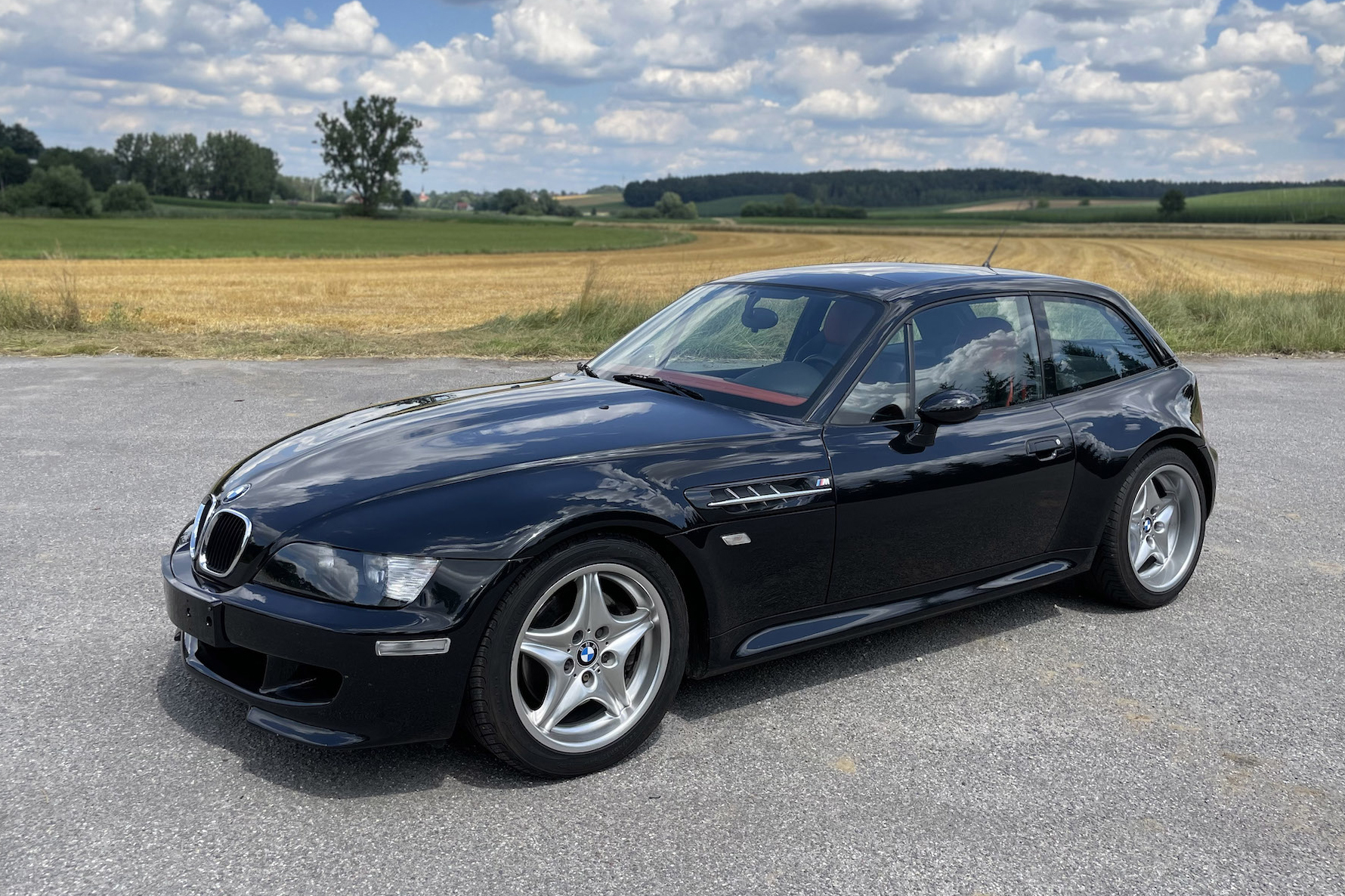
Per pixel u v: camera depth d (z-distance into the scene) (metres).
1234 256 64.06
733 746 3.20
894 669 3.83
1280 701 3.62
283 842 2.60
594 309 15.02
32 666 3.57
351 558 2.73
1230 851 2.71
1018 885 2.53
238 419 7.94
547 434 3.22
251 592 2.80
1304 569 5.08
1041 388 4.10
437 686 2.74
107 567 4.59
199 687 3.46
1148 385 4.50
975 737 3.30
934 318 3.87
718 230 128.62
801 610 3.45
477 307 25.14
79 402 8.58
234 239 78.94
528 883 2.46
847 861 2.60
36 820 2.67
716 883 2.48
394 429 3.37
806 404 3.52
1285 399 9.92
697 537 3.10
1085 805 2.91
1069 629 4.27
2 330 13.58
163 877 2.44
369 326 18.50
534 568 2.82
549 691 2.94
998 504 3.84
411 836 2.64
